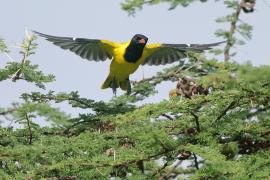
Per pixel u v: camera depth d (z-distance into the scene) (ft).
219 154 30.12
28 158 34.96
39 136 40.27
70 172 32.71
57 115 26.04
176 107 34.14
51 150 35.09
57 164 31.78
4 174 33.12
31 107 26.61
